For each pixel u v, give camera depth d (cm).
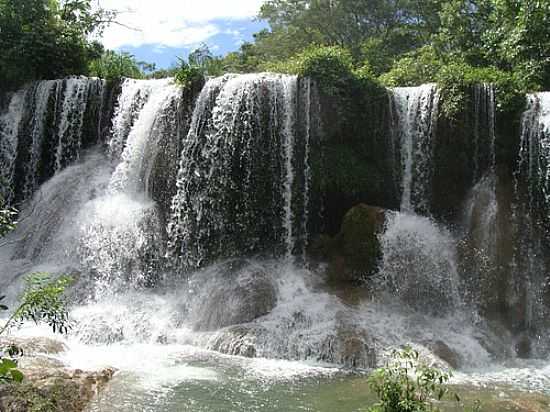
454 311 1354
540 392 945
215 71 1981
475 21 2556
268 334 1172
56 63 2059
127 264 1502
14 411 774
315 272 1480
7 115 1941
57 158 1877
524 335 1302
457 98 1530
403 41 3575
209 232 1570
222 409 836
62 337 1160
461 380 1009
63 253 1554
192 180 1595
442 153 1554
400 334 1195
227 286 1366
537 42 1900
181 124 1650
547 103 1495
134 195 1681
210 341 1176
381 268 1409
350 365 1085
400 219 1464
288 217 1575
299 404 863
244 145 1569
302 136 1595
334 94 1602
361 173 1595
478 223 1448
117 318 1257
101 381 918
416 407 644
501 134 1519
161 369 1016
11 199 1877
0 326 1173
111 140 1794
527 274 1388
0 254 1625
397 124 1648
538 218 1449
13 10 2114
